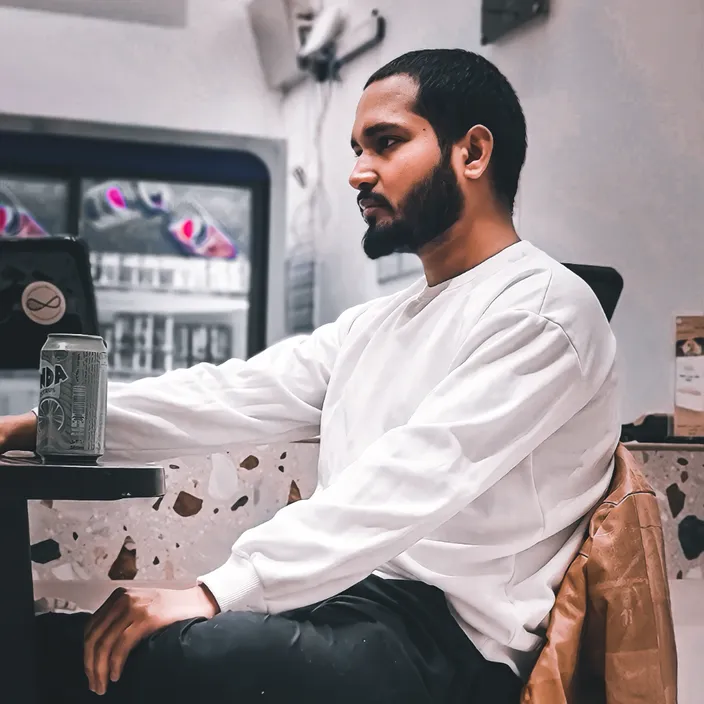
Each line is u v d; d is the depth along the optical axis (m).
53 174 4.75
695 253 2.30
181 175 4.93
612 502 1.37
